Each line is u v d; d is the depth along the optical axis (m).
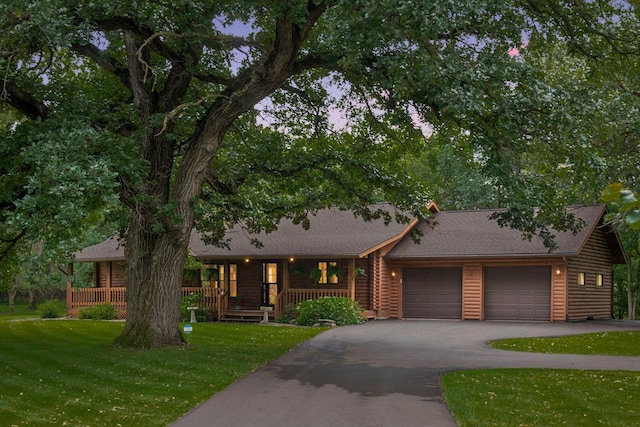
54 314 31.36
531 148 14.06
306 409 10.20
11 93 14.10
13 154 12.99
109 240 33.12
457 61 12.93
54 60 17.75
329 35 12.24
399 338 19.47
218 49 15.68
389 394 11.20
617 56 15.73
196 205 15.27
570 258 25.86
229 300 28.98
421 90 13.24
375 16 11.14
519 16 14.56
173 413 9.94
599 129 15.24
